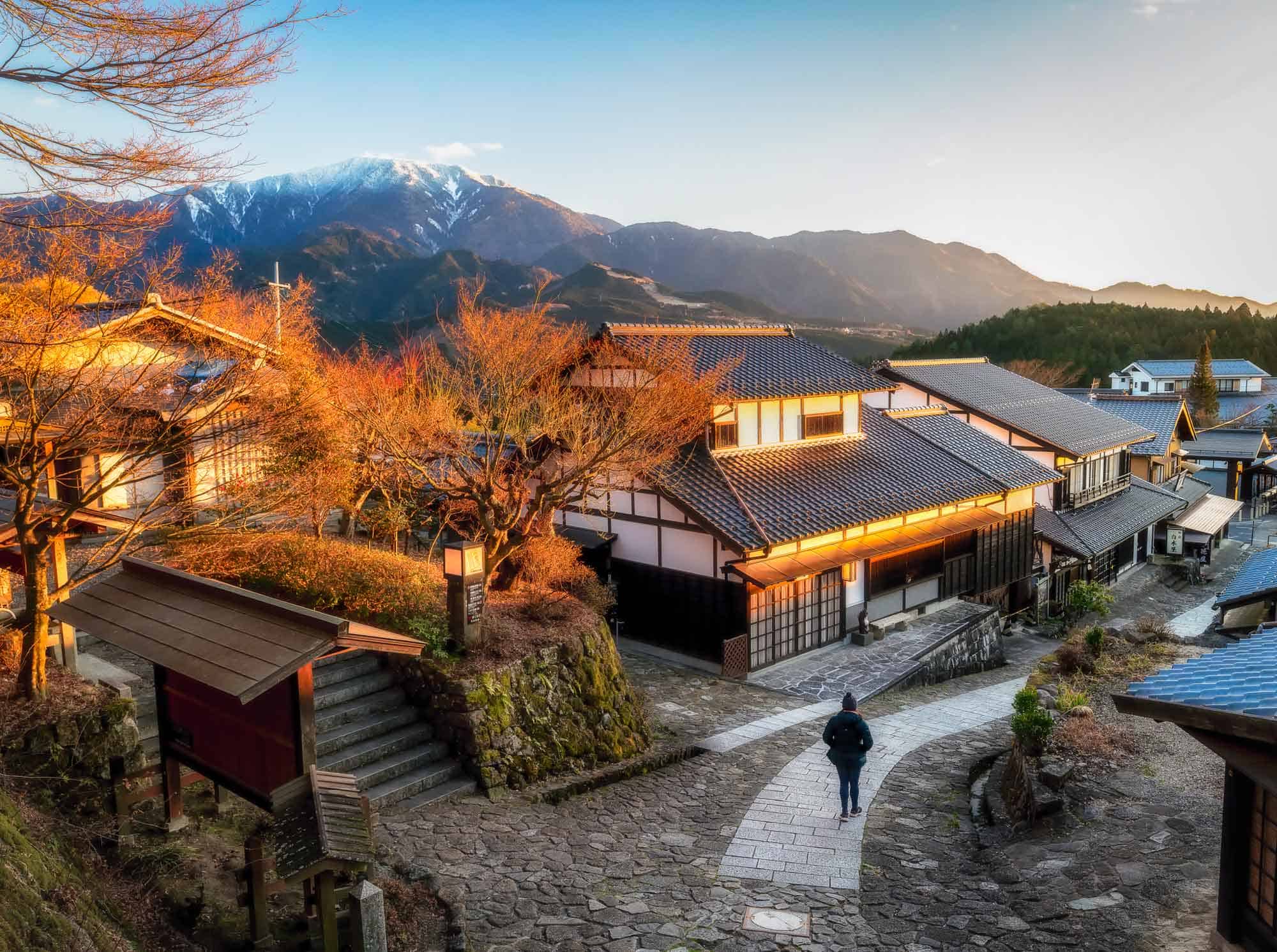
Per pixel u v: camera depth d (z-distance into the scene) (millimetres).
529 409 15898
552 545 16172
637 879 8828
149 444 9453
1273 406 70875
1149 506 37156
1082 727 11820
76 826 7570
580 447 15102
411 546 19359
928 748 13852
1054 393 39812
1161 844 8641
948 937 7531
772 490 19219
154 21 5309
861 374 22734
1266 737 5242
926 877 8938
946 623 22562
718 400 18281
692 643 18781
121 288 8273
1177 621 30641
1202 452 54375
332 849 5762
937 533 21703
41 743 8250
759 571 17297
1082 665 15555
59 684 9258
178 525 11328
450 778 10875
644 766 12422
